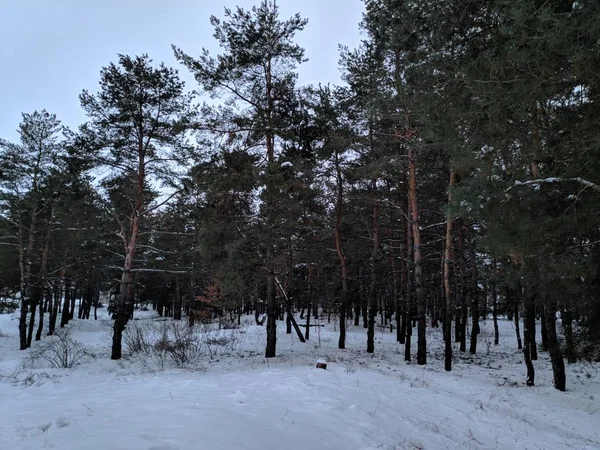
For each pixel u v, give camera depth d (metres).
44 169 22.25
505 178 6.99
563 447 6.85
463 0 6.54
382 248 26.31
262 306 40.50
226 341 19.02
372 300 18.48
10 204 21.75
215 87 15.55
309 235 24.50
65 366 13.59
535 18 4.79
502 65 5.48
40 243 25.06
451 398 9.46
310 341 21.38
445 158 11.77
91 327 35.97
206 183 15.05
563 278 6.82
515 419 8.34
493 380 12.84
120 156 16.81
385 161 15.01
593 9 4.27
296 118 15.70
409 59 9.27
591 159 6.14
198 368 12.80
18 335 27.91
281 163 14.49
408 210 20.78
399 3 11.08
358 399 7.71
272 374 10.41
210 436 4.42
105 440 4.06
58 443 4.05
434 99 7.06
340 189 19.23
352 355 16.69
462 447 6.02
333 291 32.06
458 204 7.04
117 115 16.55
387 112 12.77
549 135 7.00
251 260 14.35
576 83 5.58
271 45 15.20
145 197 18.59
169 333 20.45
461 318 21.86
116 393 7.82
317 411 6.41
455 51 7.07
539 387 11.78
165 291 47.66
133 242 16.95
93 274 38.62
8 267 24.30
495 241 7.17
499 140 6.91
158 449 3.85
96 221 24.52
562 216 6.39
